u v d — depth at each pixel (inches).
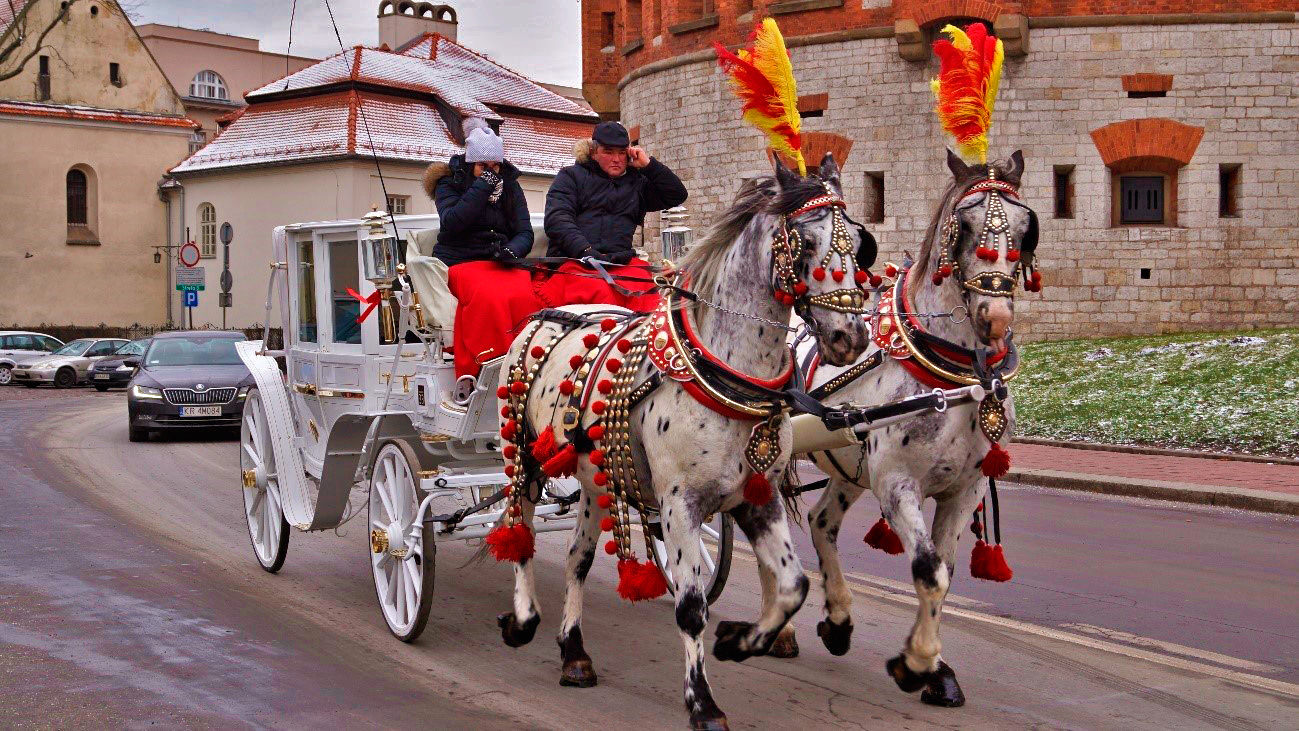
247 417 401.7
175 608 331.6
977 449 251.9
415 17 2196.1
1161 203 1098.1
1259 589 355.9
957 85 254.1
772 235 223.3
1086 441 700.7
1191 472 583.2
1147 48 1066.1
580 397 255.6
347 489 353.1
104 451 743.1
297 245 391.2
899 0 1101.7
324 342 371.9
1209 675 269.9
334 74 1750.7
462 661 287.1
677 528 229.6
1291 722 237.9
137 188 2124.8
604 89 1612.9
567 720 243.1
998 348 252.4
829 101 1146.0
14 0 2055.9
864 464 273.7
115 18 2129.7
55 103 2075.5
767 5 1176.2
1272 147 1063.6
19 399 1290.6
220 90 2888.8
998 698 254.2
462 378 310.8
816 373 279.1
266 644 298.2
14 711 243.4
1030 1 1075.3
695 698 226.5
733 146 1216.8
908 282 261.1
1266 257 1069.8
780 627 236.4
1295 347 822.5
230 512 501.4
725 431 227.8
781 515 240.2
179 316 2114.9
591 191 330.0
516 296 307.7
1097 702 251.0
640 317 258.5
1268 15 1051.3
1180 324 1077.1
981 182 244.4
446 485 295.1
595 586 369.1
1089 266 1083.9
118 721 238.2
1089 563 395.9
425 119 1717.5
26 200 2033.7
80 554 404.8
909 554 246.4
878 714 244.8
